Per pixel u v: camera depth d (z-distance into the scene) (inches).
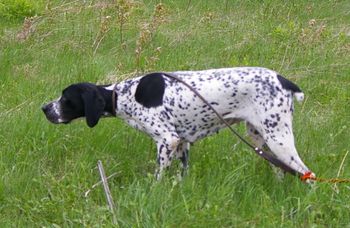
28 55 589.0
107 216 324.2
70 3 701.3
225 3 771.4
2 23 698.8
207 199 335.3
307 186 354.0
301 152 405.4
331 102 511.8
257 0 783.7
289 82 355.9
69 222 325.4
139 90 365.4
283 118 351.6
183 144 382.0
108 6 684.1
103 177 346.3
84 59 582.6
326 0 797.2
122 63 562.3
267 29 676.7
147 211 323.9
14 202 349.4
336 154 405.4
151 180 354.3
